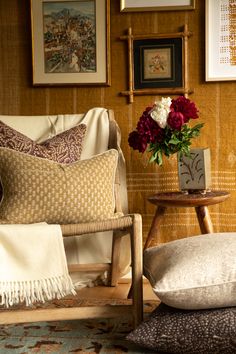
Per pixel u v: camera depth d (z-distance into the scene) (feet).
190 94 8.20
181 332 4.74
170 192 7.69
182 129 7.08
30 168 5.94
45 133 7.65
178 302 4.83
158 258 5.44
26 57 8.42
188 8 7.99
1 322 5.31
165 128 7.03
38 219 5.86
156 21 8.14
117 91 8.34
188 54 8.14
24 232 5.31
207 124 8.21
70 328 5.74
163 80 8.20
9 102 8.48
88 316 5.41
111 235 7.89
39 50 8.32
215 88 8.14
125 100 8.34
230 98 8.14
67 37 8.27
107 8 8.13
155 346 4.83
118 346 5.15
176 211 8.35
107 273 7.62
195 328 4.71
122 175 7.82
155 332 4.83
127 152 8.39
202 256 4.94
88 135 7.67
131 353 4.97
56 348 5.12
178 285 4.77
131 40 8.18
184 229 8.34
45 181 5.87
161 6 8.05
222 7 7.96
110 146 7.54
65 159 6.77
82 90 8.40
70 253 7.73
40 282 5.33
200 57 8.12
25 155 6.10
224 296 4.77
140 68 8.23
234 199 8.21
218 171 8.23
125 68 8.29
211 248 5.04
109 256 7.89
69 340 5.35
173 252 5.25
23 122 7.70
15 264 5.32
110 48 8.28
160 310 5.12
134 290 5.45
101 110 7.82
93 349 5.08
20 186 5.86
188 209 8.30
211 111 8.18
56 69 8.34
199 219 7.06
